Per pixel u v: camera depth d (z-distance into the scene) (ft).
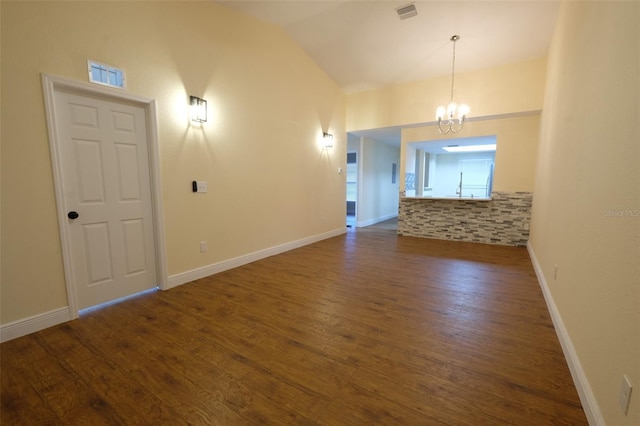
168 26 9.76
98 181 8.58
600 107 5.10
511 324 7.70
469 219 17.89
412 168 20.71
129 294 9.53
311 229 17.49
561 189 8.09
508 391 5.27
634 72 3.72
